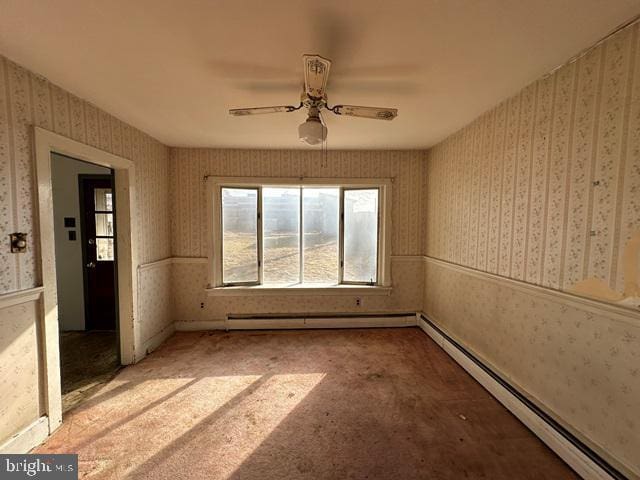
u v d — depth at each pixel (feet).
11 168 5.07
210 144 10.41
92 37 4.52
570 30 4.33
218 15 4.06
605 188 4.54
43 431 5.51
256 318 11.27
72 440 5.54
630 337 4.21
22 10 3.91
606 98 4.51
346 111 5.72
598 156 4.65
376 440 5.58
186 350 9.56
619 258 4.35
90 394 7.05
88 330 11.07
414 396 7.00
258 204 11.65
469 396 7.01
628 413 4.23
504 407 6.58
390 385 7.48
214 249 11.12
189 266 11.09
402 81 5.94
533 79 5.83
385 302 11.74
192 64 5.34
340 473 4.86
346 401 6.79
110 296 11.12
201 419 6.15
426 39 4.60
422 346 9.89
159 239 10.12
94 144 7.06
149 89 6.27
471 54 5.00
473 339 8.29
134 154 8.64
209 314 11.29
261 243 11.75
